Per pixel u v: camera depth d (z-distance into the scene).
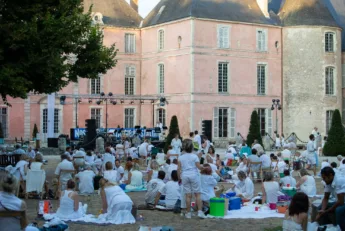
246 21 68.19
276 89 70.56
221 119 66.62
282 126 70.62
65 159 25.77
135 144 54.62
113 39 70.62
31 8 27.56
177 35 66.62
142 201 24.34
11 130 66.12
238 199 21.83
